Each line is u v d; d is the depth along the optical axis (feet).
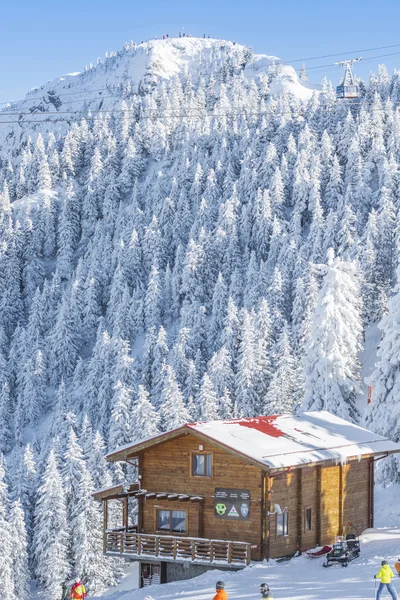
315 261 558.97
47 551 293.84
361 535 149.28
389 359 193.57
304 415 164.55
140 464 147.02
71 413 431.02
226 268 641.40
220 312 554.87
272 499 134.21
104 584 290.97
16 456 455.63
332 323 236.22
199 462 141.38
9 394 565.53
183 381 474.08
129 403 368.27
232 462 136.98
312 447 140.67
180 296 634.02
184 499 139.23
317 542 142.20
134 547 144.46
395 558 125.29
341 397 231.71
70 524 298.15
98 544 292.81
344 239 533.96
